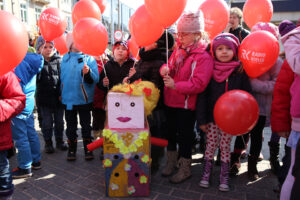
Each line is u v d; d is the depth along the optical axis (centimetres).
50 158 352
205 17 292
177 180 275
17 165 328
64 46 391
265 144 411
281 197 184
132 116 242
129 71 316
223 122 218
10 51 166
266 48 226
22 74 277
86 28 267
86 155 344
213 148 266
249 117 211
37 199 245
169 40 298
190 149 278
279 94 202
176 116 289
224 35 253
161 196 250
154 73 282
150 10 231
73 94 329
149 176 257
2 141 195
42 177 292
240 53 242
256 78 268
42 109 368
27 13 1891
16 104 198
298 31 176
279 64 267
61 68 341
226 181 261
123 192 248
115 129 242
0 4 1669
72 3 2392
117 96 238
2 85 195
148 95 246
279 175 241
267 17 341
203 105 257
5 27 163
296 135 181
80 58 333
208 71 244
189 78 255
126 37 397
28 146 289
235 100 213
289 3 1212
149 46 284
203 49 251
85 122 341
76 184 276
